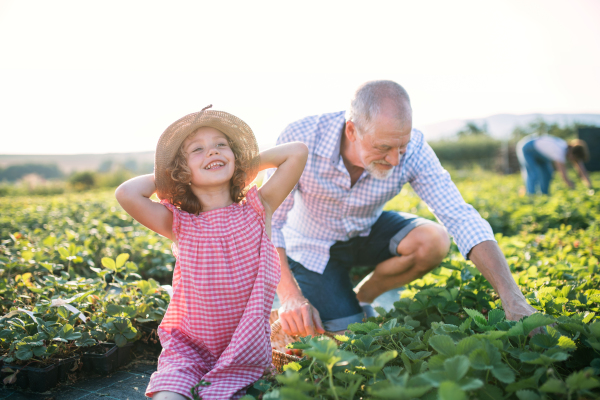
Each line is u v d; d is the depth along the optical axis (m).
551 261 3.33
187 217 1.99
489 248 2.38
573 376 1.32
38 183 21.98
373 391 1.38
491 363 1.51
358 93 2.52
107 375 2.31
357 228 3.03
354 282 4.46
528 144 9.25
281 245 2.68
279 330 2.59
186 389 1.72
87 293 2.44
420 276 3.09
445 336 1.61
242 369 1.86
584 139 19.03
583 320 1.96
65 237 4.72
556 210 6.46
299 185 2.91
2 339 2.18
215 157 1.96
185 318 1.97
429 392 1.54
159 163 1.98
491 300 2.64
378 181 2.82
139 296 2.82
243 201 2.09
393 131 2.36
